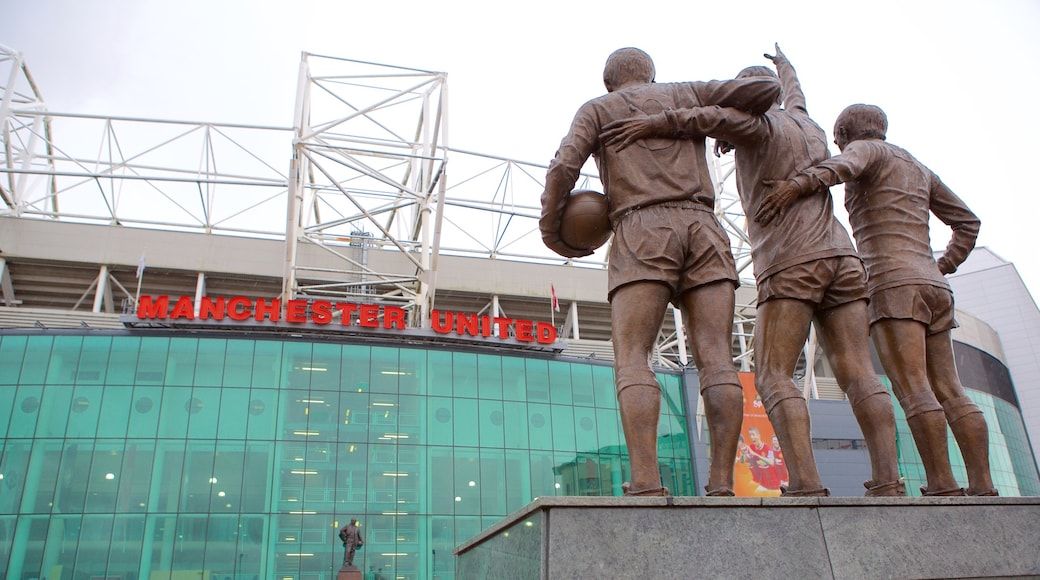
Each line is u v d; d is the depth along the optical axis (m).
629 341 6.02
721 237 6.30
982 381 62.53
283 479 39.59
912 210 7.53
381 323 43.59
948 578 5.17
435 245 43.75
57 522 37.00
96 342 40.50
